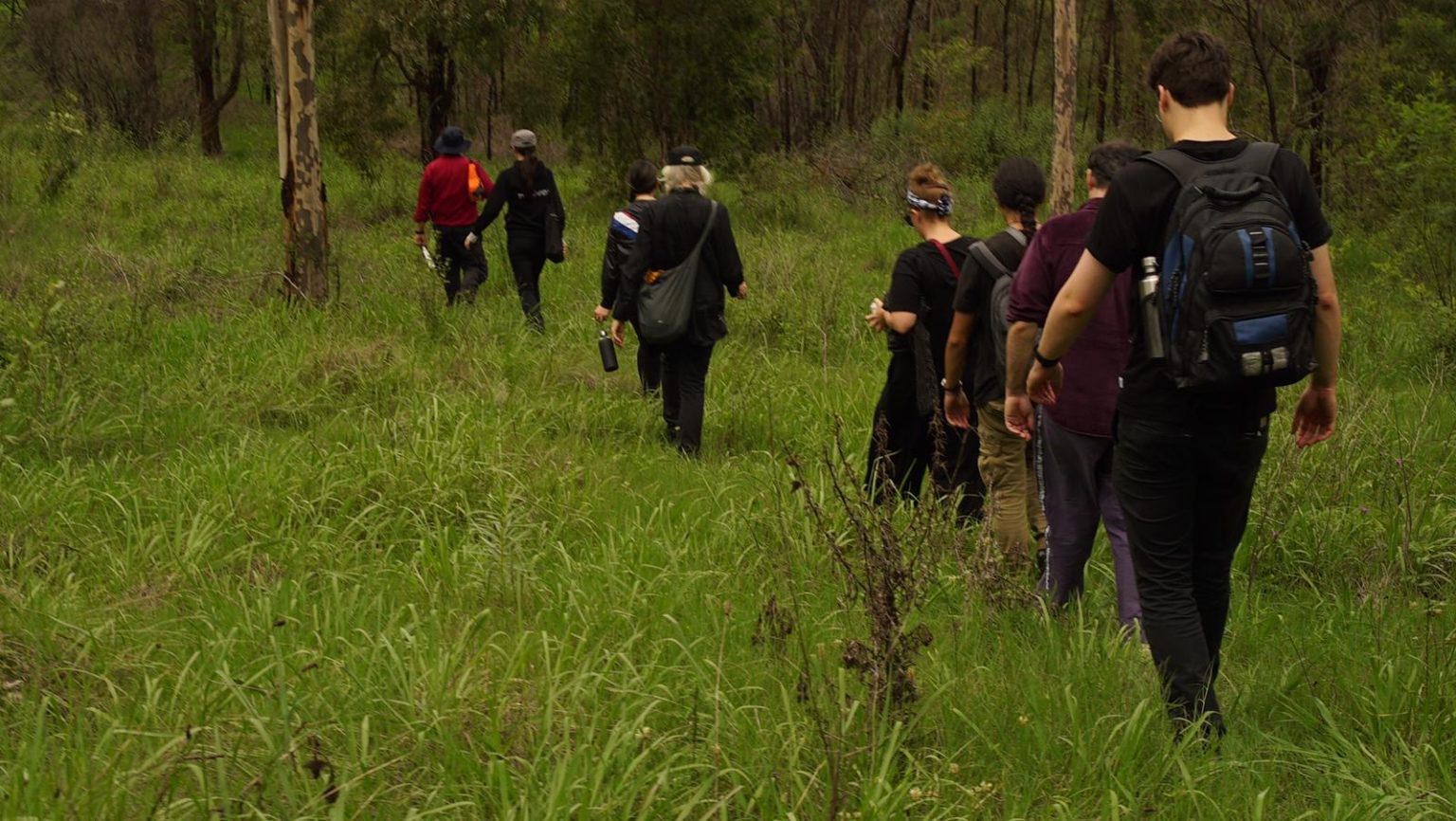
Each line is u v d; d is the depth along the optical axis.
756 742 3.31
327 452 6.03
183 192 17.95
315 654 3.76
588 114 19.09
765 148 20.80
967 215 18.53
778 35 24.02
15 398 6.39
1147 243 3.18
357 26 19.56
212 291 10.12
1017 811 3.06
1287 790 3.33
